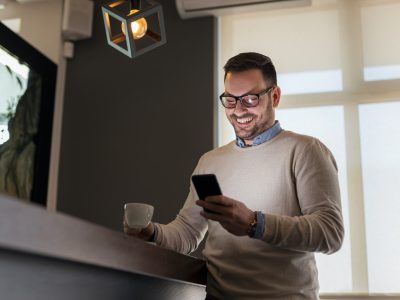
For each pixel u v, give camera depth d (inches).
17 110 122.8
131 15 66.3
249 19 133.2
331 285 111.6
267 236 54.9
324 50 127.1
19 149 122.3
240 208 54.1
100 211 128.2
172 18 135.9
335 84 124.3
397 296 107.7
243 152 70.6
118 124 132.9
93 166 131.7
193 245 74.8
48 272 36.9
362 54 124.9
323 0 130.0
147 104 132.2
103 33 140.6
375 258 111.4
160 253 50.7
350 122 121.0
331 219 59.3
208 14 132.3
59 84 138.0
